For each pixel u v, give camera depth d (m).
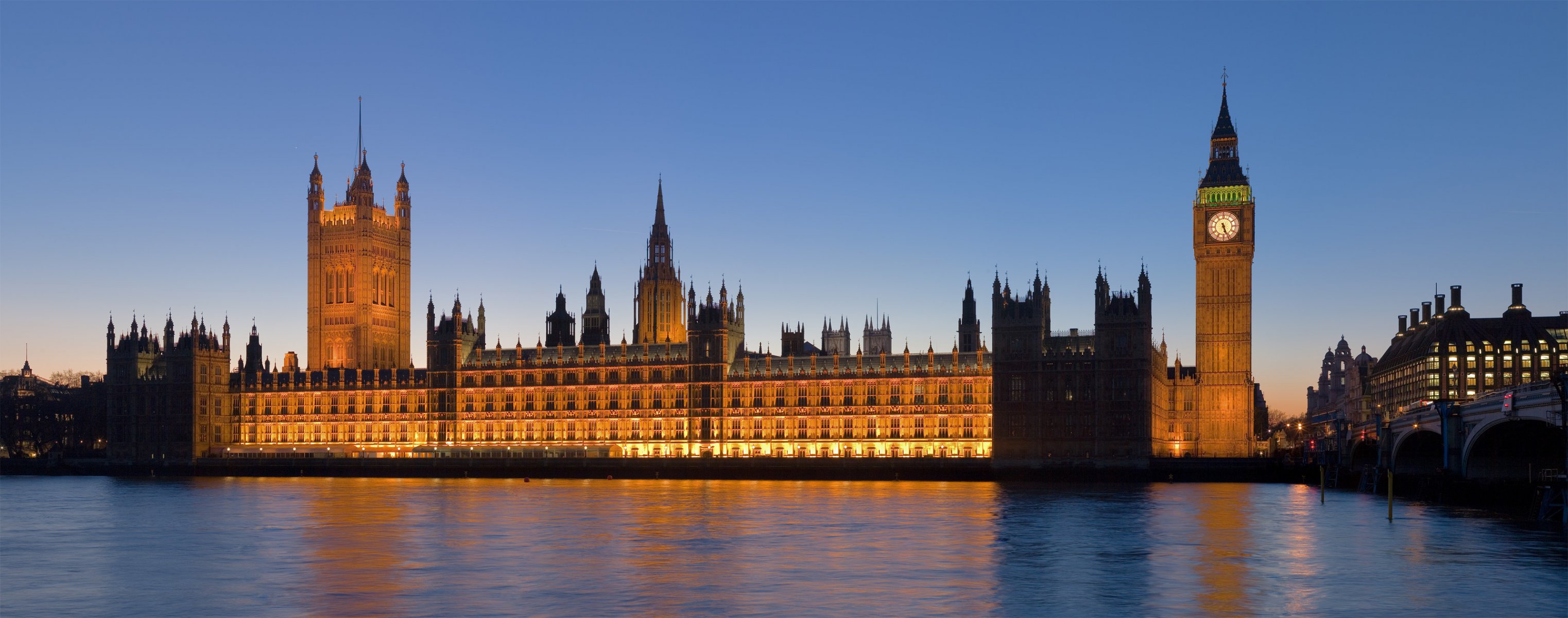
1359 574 95.31
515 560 104.38
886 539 118.88
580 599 85.06
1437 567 98.69
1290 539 118.06
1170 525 132.62
